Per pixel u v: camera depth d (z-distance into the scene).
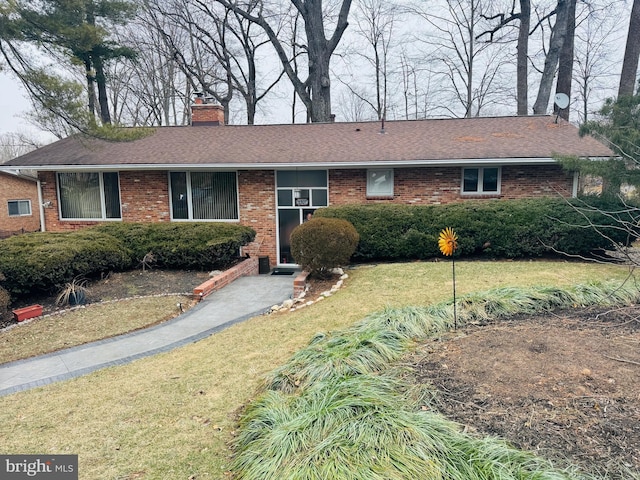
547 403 3.22
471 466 2.59
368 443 2.88
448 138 12.46
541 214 10.01
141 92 28.52
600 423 2.94
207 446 3.46
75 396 4.59
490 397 3.39
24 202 23.41
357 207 10.97
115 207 13.14
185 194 12.88
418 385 3.69
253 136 14.21
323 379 4.06
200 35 25.11
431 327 5.29
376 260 11.34
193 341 6.36
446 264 9.77
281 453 2.95
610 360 3.81
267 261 12.31
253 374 4.81
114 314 7.93
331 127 14.80
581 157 10.02
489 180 11.49
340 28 21.02
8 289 8.50
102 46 16.73
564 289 6.19
